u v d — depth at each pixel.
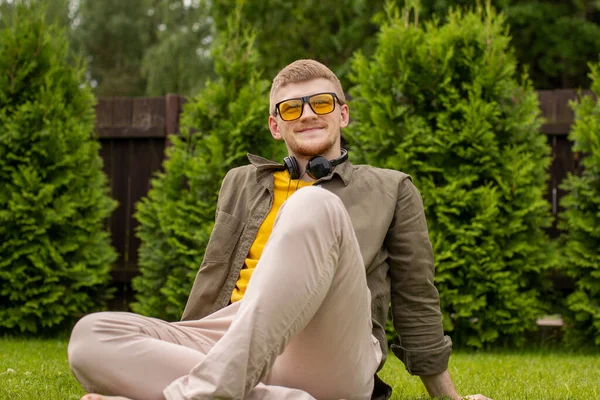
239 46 6.05
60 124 5.76
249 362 1.68
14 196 5.60
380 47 5.79
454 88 5.55
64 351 4.62
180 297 5.69
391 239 2.27
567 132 6.14
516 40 13.09
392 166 5.46
